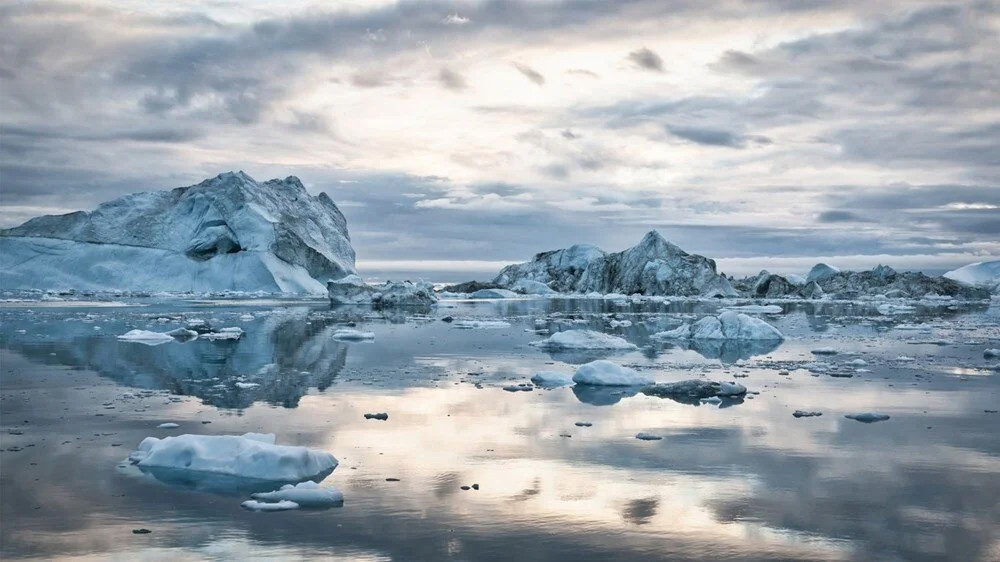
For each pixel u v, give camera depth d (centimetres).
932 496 1090
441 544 907
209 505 1032
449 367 2352
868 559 880
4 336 3134
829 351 2797
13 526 953
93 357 2498
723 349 2934
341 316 4669
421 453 1302
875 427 1513
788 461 1262
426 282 6525
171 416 1579
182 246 8194
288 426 1495
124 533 932
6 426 1483
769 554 890
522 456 1284
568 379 2027
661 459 1270
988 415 1633
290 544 902
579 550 895
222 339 3144
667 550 899
